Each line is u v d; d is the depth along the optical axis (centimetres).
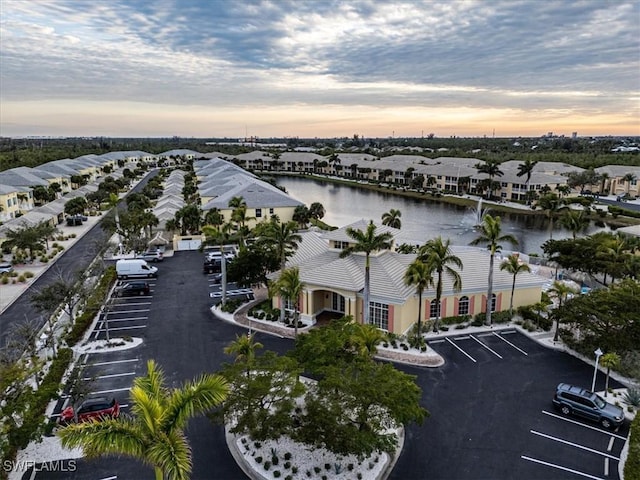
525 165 11888
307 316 4341
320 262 4575
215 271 6000
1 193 8875
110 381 3281
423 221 10050
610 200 12538
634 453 2375
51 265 6225
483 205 11931
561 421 2856
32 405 2619
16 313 4503
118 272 5644
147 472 2375
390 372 2511
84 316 4228
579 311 3678
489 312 4281
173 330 4172
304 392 2408
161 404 1627
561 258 5700
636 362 3397
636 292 3738
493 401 3070
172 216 8200
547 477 2372
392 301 3991
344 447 2192
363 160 18950
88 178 14850
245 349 2852
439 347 3869
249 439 2606
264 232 4600
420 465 2458
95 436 1466
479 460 2498
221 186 9988
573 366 3559
